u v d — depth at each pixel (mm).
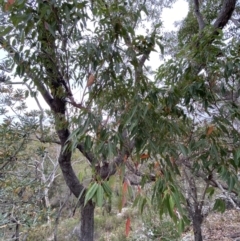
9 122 2309
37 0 984
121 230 4574
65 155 2332
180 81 1229
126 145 1024
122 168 940
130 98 1099
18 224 2082
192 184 2000
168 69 1302
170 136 1082
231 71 1184
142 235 3465
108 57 1182
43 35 1260
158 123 1032
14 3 949
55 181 4672
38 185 2393
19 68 1415
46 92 2025
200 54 1199
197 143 1189
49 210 2412
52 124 2381
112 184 897
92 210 2512
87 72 1320
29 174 2490
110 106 1127
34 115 2975
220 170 1126
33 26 1082
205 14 2963
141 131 973
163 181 881
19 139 2354
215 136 1181
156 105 1061
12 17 986
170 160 992
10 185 2170
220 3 2893
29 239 2326
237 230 3975
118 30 1146
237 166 1113
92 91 1200
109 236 4773
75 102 1564
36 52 1364
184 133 1198
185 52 1252
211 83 1197
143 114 955
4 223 1956
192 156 1255
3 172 2270
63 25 1161
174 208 844
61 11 1098
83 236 2484
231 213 4473
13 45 1266
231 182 1068
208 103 1249
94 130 1010
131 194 890
